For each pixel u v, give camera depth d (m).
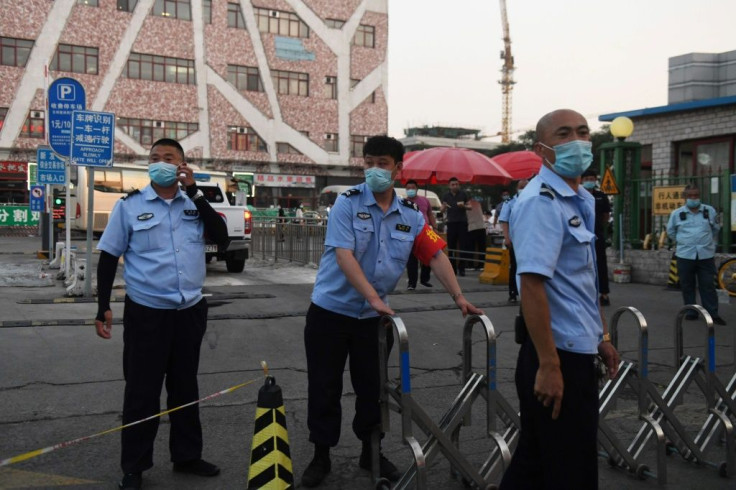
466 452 4.52
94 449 4.42
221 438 4.66
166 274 3.93
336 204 3.84
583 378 2.85
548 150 2.93
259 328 8.22
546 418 2.86
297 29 48.25
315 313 3.96
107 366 6.37
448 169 14.84
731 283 11.37
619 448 4.13
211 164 45.28
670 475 4.21
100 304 3.94
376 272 3.86
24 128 39.38
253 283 12.57
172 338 3.99
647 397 4.16
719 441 4.77
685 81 15.05
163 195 4.04
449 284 3.86
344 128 50.03
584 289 2.90
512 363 6.83
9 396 5.46
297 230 15.93
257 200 47.47
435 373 6.43
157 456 4.36
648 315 9.55
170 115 43.78
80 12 40.81
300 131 48.47
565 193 2.87
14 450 4.38
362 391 3.94
